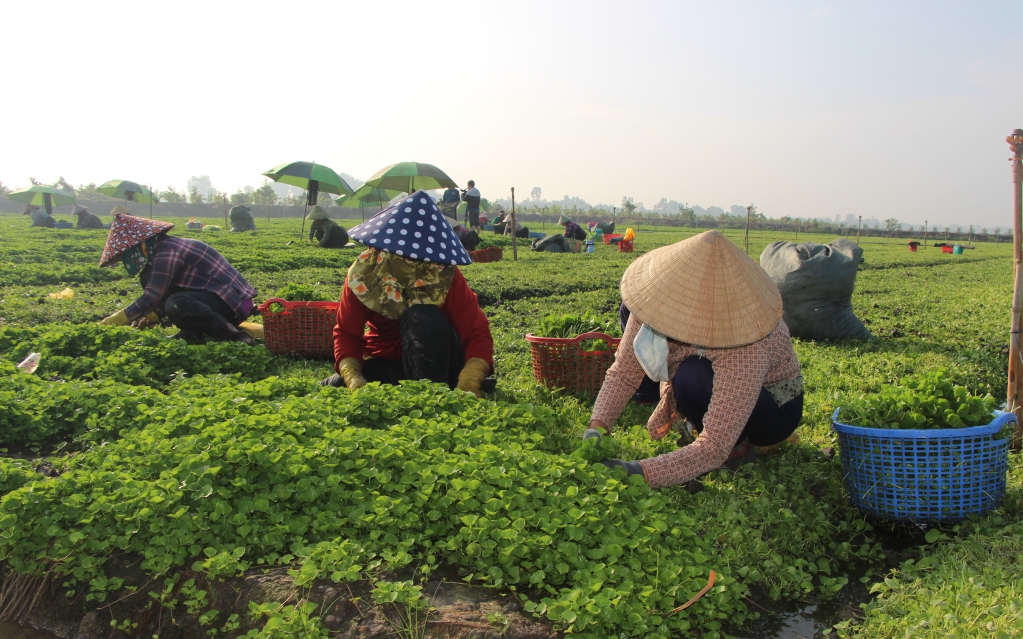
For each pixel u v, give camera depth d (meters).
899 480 3.69
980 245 49.81
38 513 3.30
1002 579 3.05
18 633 3.16
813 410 5.41
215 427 3.97
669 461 3.73
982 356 7.66
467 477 3.57
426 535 3.31
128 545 3.25
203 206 62.41
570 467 3.74
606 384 4.23
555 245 24.45
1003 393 6.70
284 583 3.05
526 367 6.62
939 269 22.17
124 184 33.59
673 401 4.47
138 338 6.57
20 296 11.03
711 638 2.91
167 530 3.26
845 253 8.70
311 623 2.78
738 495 3.93
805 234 57.41
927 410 3.80
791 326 8.63
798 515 3.79
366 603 2.95
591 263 19.69
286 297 7.45
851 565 3.64
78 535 3.19
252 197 74.94
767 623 3.21
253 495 3.50
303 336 6.92
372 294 5.21
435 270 5.20
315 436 4.04
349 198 27.75
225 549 3.20
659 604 2.95
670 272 3.78
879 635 2.91
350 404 4.54
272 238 24.78
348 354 5.34
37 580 3.25
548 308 11.06
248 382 5.63
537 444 4.35
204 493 3.37
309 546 3.25
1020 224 4.57
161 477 3.52
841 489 4.05
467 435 4.12
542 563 3.11
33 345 6.49
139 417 4.49
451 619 2.88
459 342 5.39
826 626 3.20
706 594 3.01
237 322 7.59
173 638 3.05
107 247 7.23
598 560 3.15
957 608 2.85
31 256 16.02
